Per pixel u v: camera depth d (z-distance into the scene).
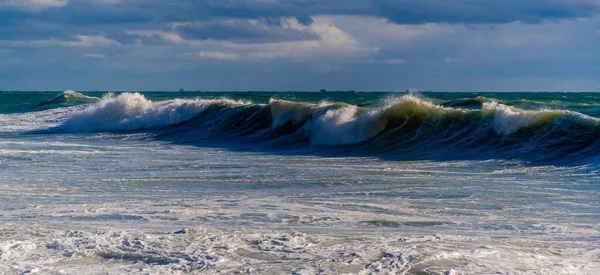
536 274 7.13
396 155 22.14
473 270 7.27
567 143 20.28
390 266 7.43
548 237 9.32
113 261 7.78
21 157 21.17
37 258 7.90
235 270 7.34
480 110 24.45
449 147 22.73
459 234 9.56
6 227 9.85
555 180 15.44
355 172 17.44
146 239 8.82
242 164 19.67
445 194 13.52
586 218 10.85
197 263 7.61
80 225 10.11
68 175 16.78
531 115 22.31
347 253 8.02
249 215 11.06
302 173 17.22
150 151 24.48
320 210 11.64
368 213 11.34
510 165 18.44
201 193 13.79
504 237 9.31
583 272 7.27
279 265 7.52
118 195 13.48
